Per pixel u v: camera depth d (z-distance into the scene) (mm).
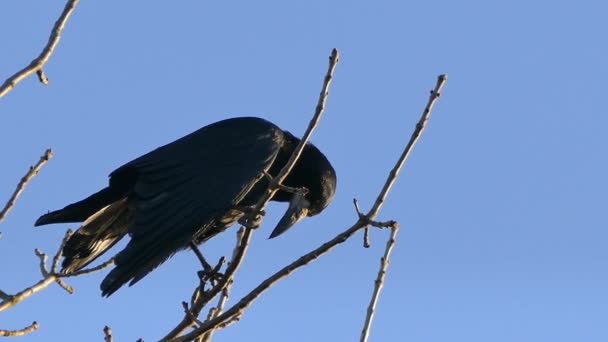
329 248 7812
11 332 7656
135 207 11047
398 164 7875
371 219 7848
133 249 9938
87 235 11094
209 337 7848
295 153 8430
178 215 10859
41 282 7777
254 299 7723
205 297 8570
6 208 7566
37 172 7680
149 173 11305
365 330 7832
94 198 11945
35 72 7031
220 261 10203
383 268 7938
